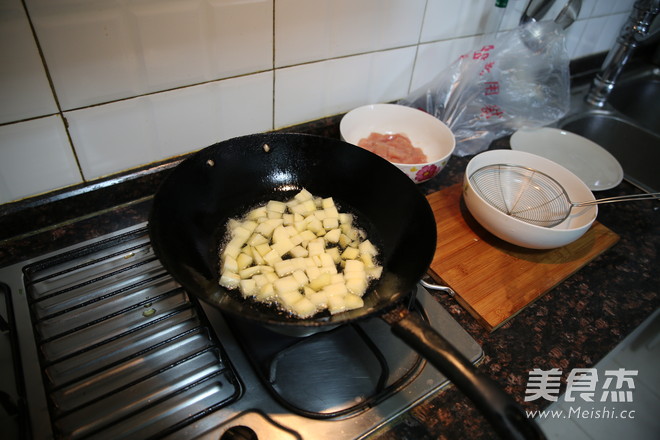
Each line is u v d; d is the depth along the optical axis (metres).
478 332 0.64
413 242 0.62
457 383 0.40
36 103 0.58
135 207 0.76
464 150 1.00
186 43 0.65
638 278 0.75
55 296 0.61
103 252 0.68
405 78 0.98
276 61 0.75
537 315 0.67
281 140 0.74
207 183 0.69
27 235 0.69
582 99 1.25
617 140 1.20
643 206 0.91
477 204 0.73
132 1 0.57
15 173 0.63
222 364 0.55
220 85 0.72
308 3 0.72
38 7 0.52
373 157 0.72
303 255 0.67
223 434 0.48
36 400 0.50
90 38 0.57
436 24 0.92
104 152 0.69
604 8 1.19
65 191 0.69
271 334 0.57
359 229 0.73
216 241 0.69
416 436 0.51
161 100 0.68
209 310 0.60
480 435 0.51
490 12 0.99
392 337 0.60
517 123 1.07
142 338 0.58
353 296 0.60
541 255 0.76
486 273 0.71
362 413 0.51
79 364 0.54
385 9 0.82
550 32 1.01
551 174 0.85
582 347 0.63
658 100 1.38
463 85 1.00
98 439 0.48
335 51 0.82
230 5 0.64
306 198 0.75
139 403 0.51
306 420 0.50
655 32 1.21
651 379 0.60
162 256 0.51
